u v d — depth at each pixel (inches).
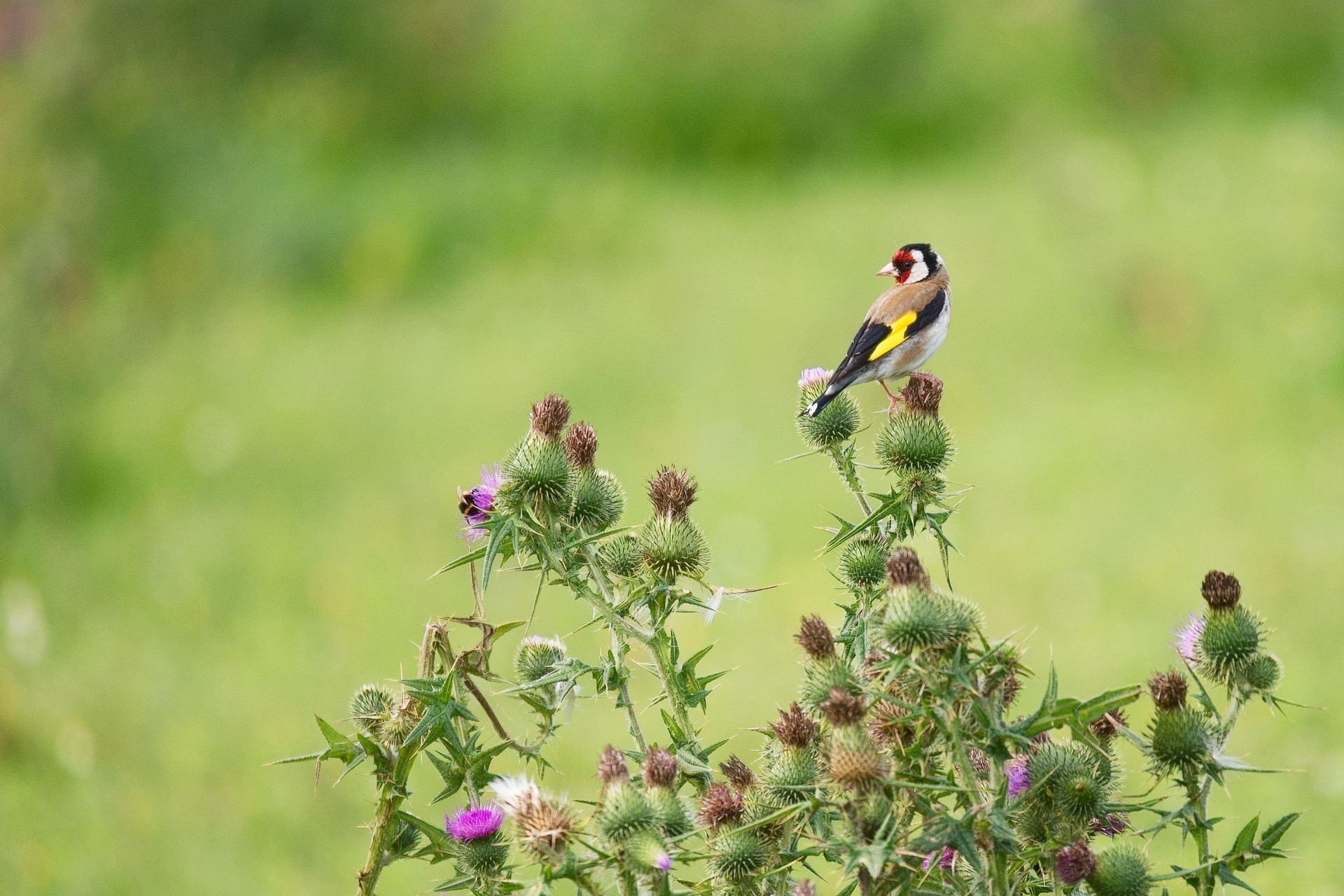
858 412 210.4
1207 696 166.4
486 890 171.3
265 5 993.5
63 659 424.8
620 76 1002.7
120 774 360.2
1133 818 298.8
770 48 1000.9
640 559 193.3
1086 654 390.9
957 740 154.2
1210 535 459.2
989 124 979.3
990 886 155.3
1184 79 1027.9
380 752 172.6
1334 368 572.4
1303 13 1039.6
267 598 460.4
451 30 1061.8
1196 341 609.9
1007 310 671.1
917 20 999.0
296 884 315.9
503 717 343.0
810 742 170.7
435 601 448.1
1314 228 714.2
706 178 961.5
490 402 625.6
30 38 738.2
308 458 581.0
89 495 565.6
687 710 182.5
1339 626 399.9
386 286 787.4
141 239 775.7
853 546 192.5
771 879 168.7
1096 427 550.9
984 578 443.8
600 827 156.3
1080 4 1047.6
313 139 962.1
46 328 587.2
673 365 645.9
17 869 318.7
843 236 812.0
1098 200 797.2
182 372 679.1
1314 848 303.0
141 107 820.6
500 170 912.9
